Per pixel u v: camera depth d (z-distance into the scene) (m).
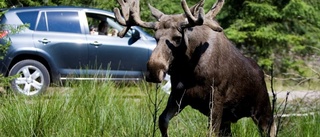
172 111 12.33
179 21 11.68
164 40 11.50
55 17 22.12
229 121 13.09
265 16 35.84
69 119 14.12
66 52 21.86
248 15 36.00
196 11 12.15
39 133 13.46
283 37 35.59
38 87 21.48
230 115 12.92
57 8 22.31
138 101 16.95
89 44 22.14
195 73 12.07
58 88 19.06
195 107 12.48
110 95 16.53
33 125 13.45
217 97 12.32
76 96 16.03
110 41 22.44
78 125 13.84
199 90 12.17
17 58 21.34
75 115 14.54
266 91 13.26
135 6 12.23
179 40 11.64
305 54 36.72
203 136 13.09
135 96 18.02
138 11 12.20
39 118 13.49
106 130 13.85
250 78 12.81
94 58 22.19
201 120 14.57
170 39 11.54
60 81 21.19
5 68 20.95
